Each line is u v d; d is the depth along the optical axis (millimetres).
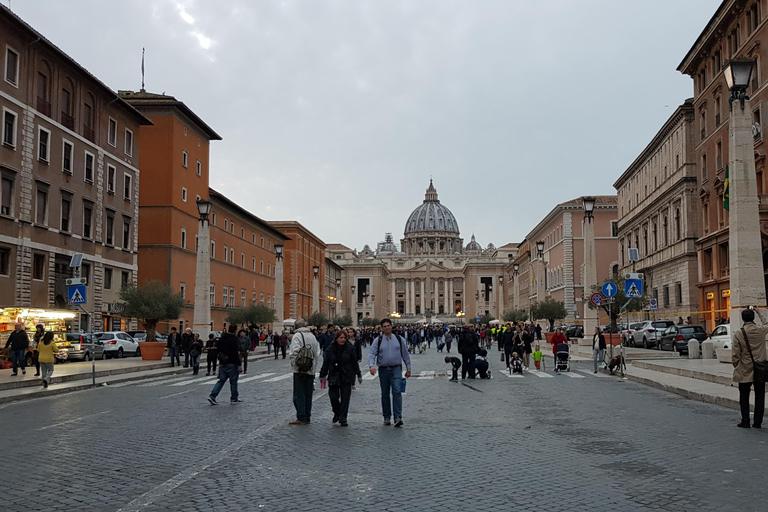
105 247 48719
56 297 42594
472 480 8570
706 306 52906
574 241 92125
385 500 7617
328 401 18562
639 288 27266
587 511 7133
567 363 30141
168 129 58438
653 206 66438
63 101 43906
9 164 37969
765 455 10078
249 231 82500
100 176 47844
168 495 7898
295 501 7598
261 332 69312
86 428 13281
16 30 38531
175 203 58750
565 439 11695
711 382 21594
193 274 62781
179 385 23984
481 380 25562
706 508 7223
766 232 40750
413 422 13977
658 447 10828
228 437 12078
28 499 7742
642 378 23797
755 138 42469
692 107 56344
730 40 47469
